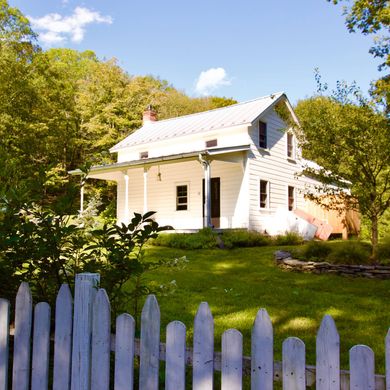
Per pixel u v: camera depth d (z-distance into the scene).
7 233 2.58
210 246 13.25
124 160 21.83
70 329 2.20
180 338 1.91
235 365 1.78
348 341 3.96
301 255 9.24
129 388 2.00
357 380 1.56
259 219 17.03
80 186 2.79
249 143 16.84
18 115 21.34
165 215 19.36
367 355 1.55
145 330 2.00
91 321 2.16
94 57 42.41
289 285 7.02
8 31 21.42
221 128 17.42
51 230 2.60
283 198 18.94
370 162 8.61
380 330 4.32
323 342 1.63
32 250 2.61
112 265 2.72
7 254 2.61
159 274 8.00
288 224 16.84
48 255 2.63
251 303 5.56
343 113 8.64
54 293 2.72
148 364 1.98
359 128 8.38
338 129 8.49
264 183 17.91
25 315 2.33
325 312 5.09
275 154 18.59
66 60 39.75
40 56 23.31
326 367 1.62
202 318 1.86
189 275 8.01
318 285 7.04
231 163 17.25
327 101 8.95
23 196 2.63
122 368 2.04
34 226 2.57
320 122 8.80
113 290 2.73
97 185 28.23
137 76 34.59
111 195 29.17
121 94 30.84
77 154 29.97
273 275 8.12
